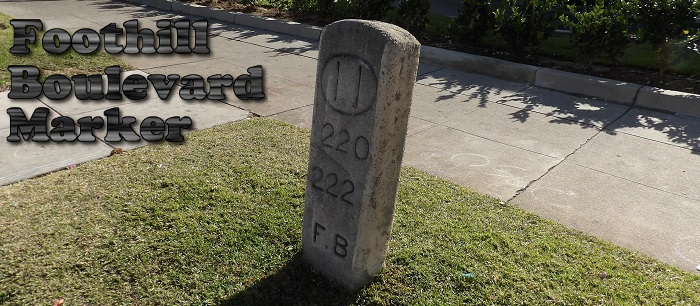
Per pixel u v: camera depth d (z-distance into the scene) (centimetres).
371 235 298
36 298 293
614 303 306
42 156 462
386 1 990
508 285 320
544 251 355
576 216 405
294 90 689
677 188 453
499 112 632
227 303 298
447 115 617
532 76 743
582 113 633
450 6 1551
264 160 471
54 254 328
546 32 806
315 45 945
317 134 294
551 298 310
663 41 704
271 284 315
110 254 331
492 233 373
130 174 434
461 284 319
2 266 314
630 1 753
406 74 261
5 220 359
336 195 296
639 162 502
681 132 577
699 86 681
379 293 310
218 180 430
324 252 317
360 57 258
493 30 860
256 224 370
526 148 529
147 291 304
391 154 279
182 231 357
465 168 482
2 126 524
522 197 432
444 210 402
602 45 727
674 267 343
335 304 302
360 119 269
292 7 1117
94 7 1278
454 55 815
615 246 363
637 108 655
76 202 387
